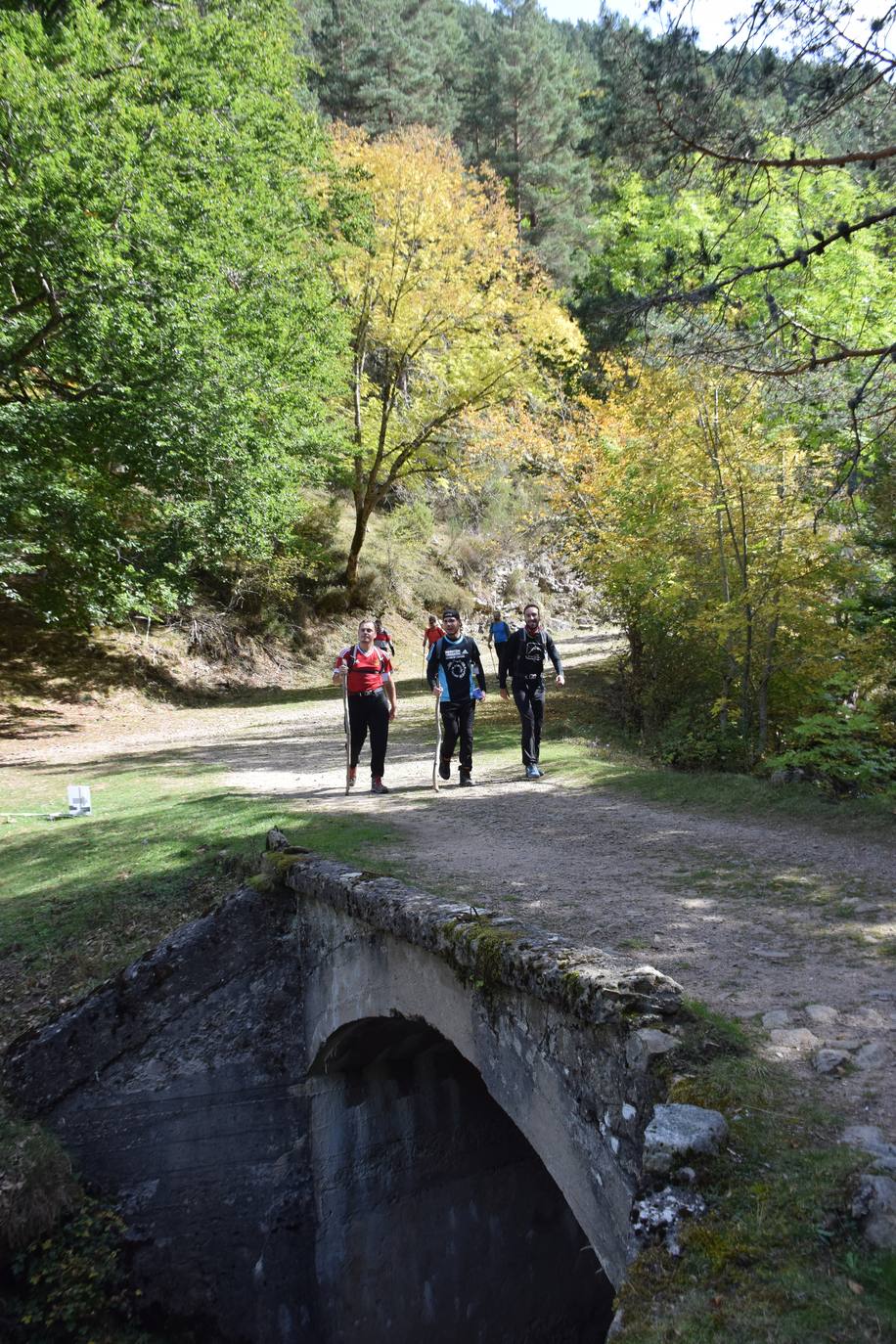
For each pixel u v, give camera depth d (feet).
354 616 104.32
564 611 124.47
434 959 17.16
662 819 27.07
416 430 94.79
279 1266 20.29
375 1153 20.44
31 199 47.06
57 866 31.68
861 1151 9.70
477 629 113.60
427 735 51.11
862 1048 12.03
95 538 56.75
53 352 55.11
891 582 34.58
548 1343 19.74
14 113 47.39
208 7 63.21
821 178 25.67
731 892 19.47
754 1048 12.15
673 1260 9.11
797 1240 8.82
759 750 37.96
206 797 37.29
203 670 87.66
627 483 43.65
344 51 148.46
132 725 72.49
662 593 41.73
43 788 46.34
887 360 22.53
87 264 49.11
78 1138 22.53
